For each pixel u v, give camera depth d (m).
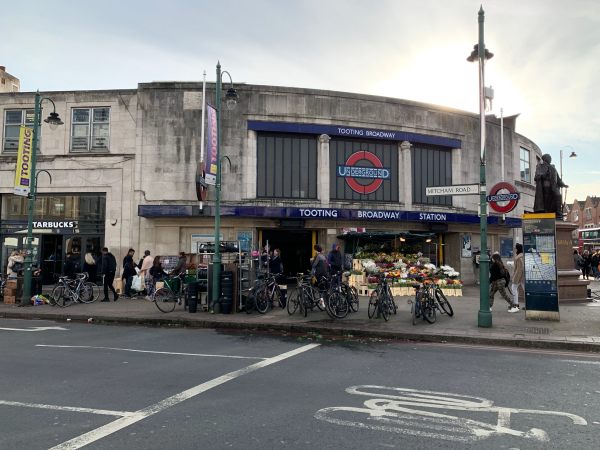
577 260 27.88
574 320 11.14
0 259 20.50
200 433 4.32
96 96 20.23
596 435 4.30
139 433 4.31
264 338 9.86
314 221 20.12
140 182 19.64
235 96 13.40
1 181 20.50
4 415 4.81
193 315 12.41
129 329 11.10
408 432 4.35
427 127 22.20
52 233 20.30
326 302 11.90
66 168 20.17
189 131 19.67
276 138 20.44
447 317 11.88
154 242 19.42
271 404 5.17
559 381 6.27
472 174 23.44
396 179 21.77
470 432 4.36
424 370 6.88
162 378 6.31
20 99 20.75
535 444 4.09
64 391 5.66
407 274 17.23
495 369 6.97
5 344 8.92
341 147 21.09
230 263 13.59
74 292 15.07
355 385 5.99
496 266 12.75
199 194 16.95
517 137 26.31
